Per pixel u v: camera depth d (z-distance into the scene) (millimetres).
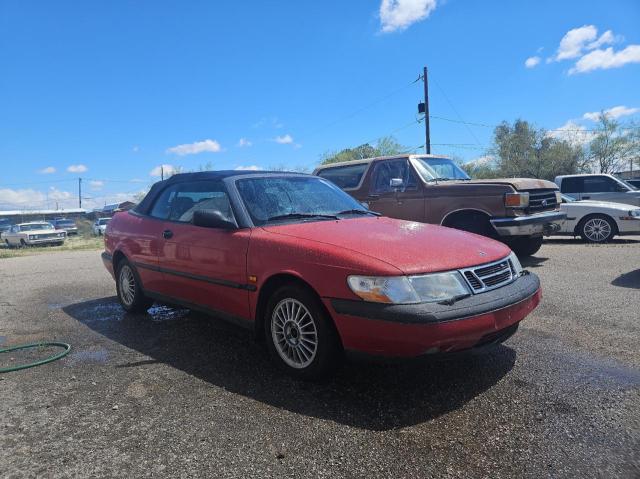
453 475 2504
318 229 3984
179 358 4328
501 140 38500
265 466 2625
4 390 3738
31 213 69000
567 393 3369
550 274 7539
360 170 9430
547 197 8547
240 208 4348
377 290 3168
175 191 5336
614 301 5695
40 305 6938
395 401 3344
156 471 2605
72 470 2635
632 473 2475
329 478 2508
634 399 3250
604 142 35781
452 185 8242
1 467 2682
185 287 4789
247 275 4012
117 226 6082
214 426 3070
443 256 3445
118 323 5625
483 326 3211
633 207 11852
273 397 3457
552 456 2639
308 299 3545
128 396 3555
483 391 3447
